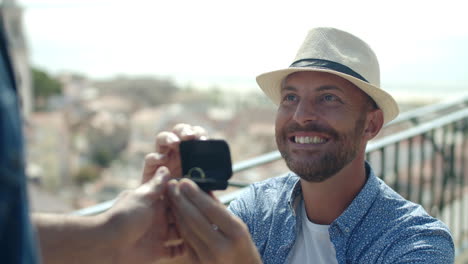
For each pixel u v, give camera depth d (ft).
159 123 102.78
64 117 93.86
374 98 3.40
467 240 6.86
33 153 75.31
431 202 6.24
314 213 3.50
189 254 2.72
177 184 2.66
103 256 2.42
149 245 2.70
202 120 98.43
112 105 113.91
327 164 3.32
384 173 5.47
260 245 3.63
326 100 3.34
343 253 3.31
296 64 3.40
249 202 3.79
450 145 6.37
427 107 6.32
